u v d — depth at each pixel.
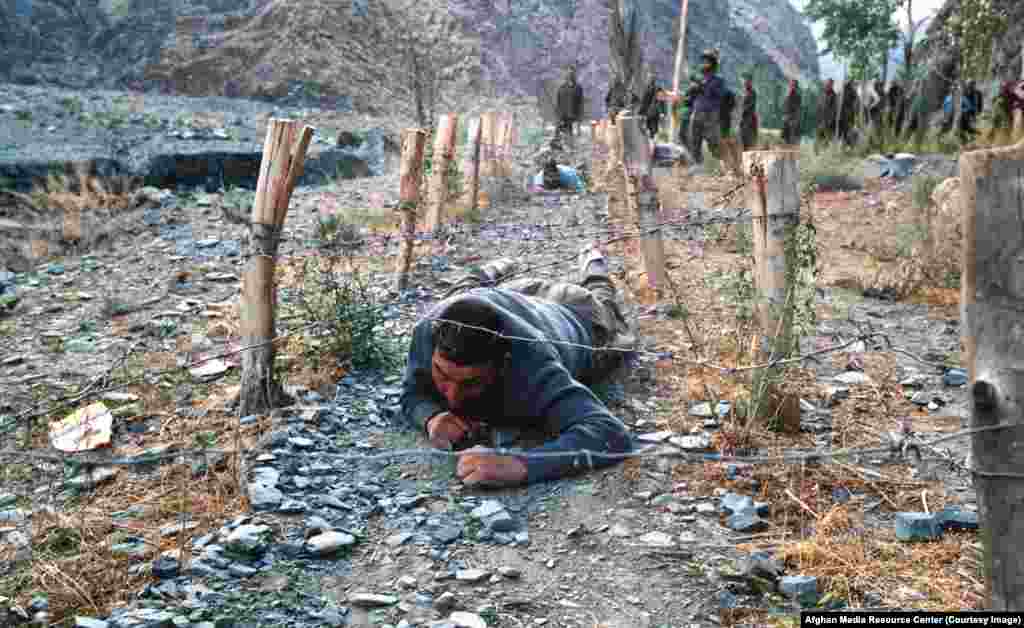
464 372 3.95
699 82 16.16
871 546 3.40
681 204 10.91
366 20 42.59
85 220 10.95
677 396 4.98
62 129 17.58
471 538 3.55
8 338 6.50
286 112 27.78
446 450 4.16
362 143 21.00
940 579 3.17
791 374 4.34
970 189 2.06
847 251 9.20
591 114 48.25
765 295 4.27
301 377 5.22
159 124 19.52
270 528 3.56
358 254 8.44
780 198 4.15
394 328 6.29
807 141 19.66
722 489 3.88
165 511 3.74
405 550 3.48
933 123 21.31
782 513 3.69
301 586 3.24
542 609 3.11
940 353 5.88
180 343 6.13
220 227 11.00
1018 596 2.16
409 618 3.05
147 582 3.23
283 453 4.20
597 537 3.55
